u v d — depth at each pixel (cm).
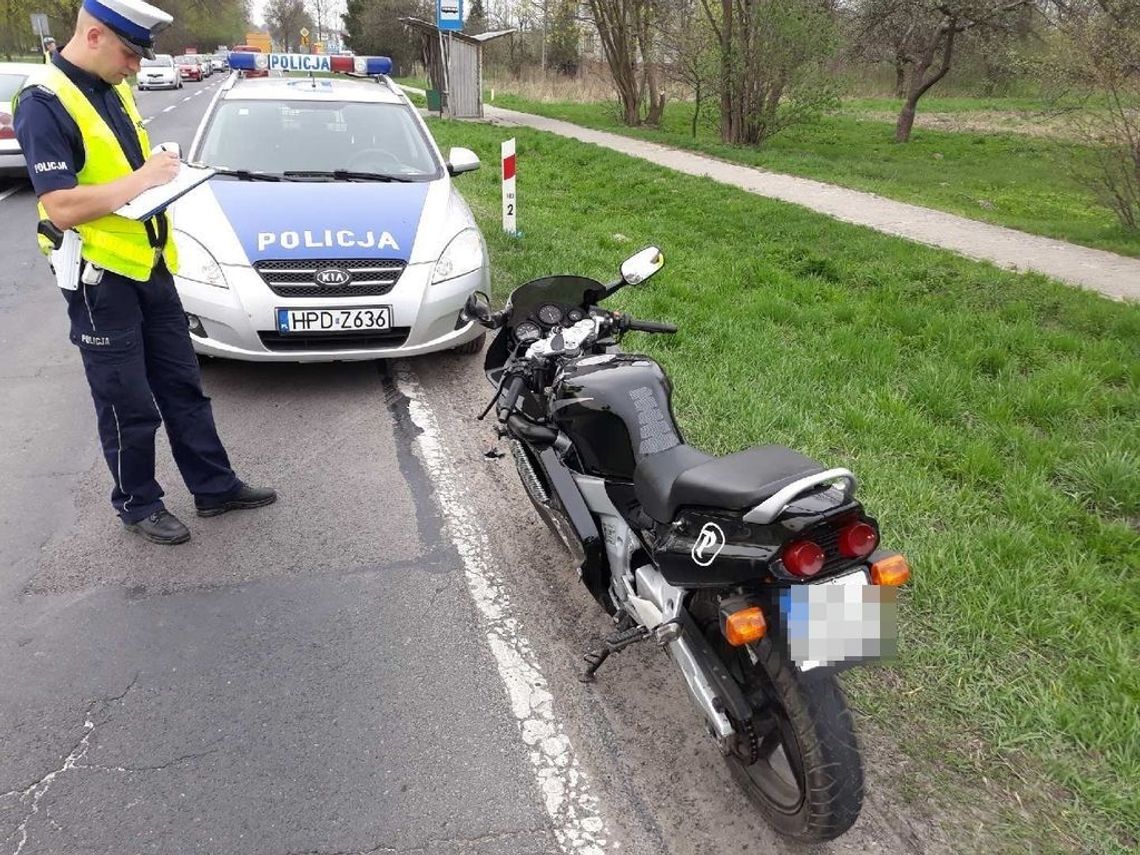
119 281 373
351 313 541
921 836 263
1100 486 451
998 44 2339
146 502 411
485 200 1215
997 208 1512
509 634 357
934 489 444
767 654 233
